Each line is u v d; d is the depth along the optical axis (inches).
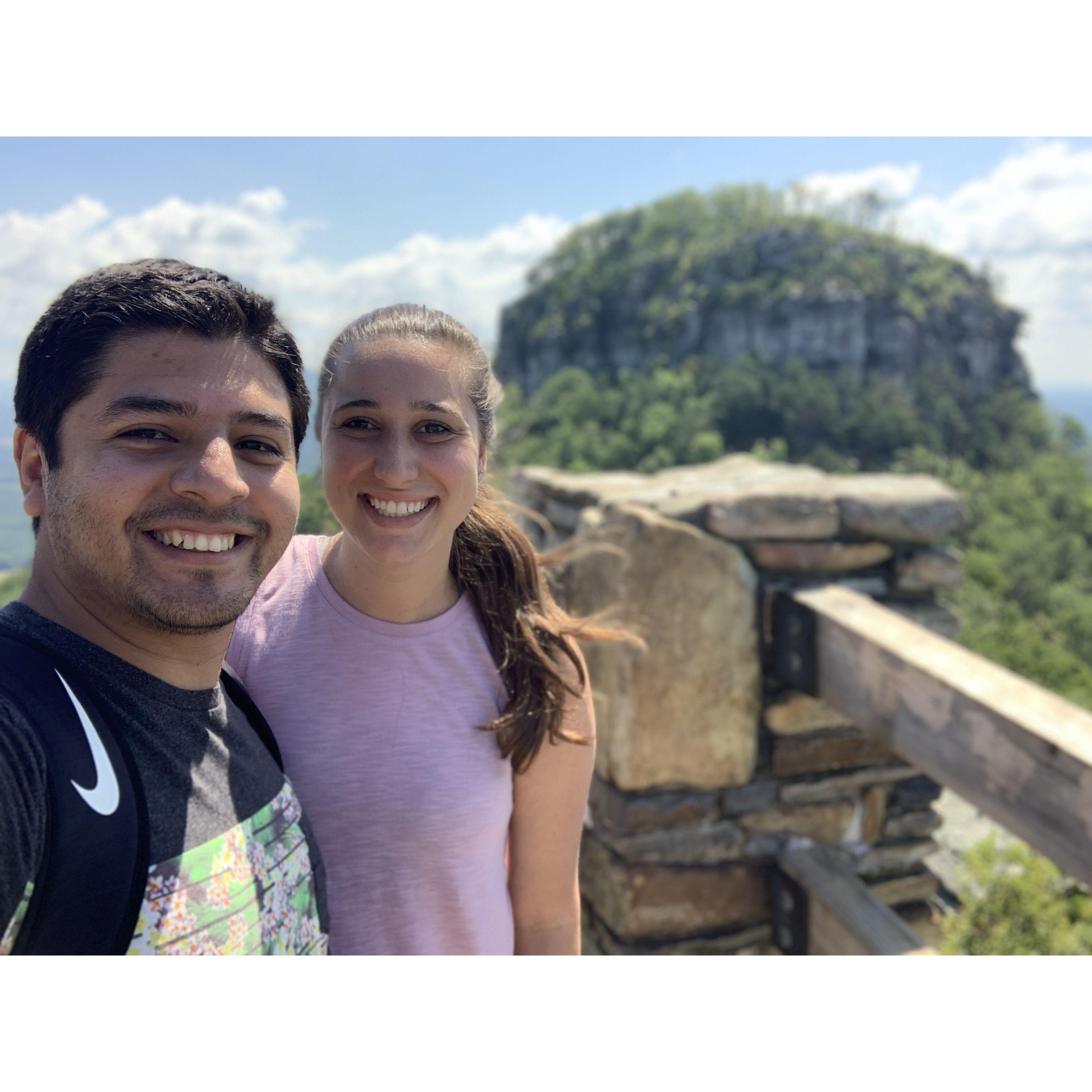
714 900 97.3
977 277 3705.7
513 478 130.2
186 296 30.9
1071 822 59.1
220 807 32.5
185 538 30.6
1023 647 1642.5
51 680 28.7
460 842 44.5
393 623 45.5
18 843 25.6
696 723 93.1
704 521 94.0
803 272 3307.1
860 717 81.5
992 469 3090.6
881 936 84.0
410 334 42.2
